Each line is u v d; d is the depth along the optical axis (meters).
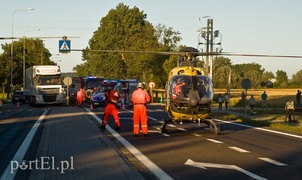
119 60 85.38
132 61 71.12
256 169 11.39
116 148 14.35
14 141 17.06
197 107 19.03
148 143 16.52
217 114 36.81
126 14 93.62
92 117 29.41
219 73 124.88
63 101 49.78
